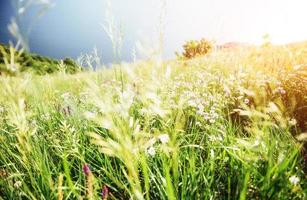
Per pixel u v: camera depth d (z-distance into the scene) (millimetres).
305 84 4465
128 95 1344
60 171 2611
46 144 2908
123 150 1289
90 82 1303
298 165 2156
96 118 1286
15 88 1165
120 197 2395
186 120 3270
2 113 3320
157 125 2598
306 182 1986
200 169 2285
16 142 2916
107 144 1270
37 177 2311
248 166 2025
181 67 6723
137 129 1370
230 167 2453
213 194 2121
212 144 2730
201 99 4012
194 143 2854
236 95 4648
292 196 1852
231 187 2242
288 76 5238
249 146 2172
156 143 2525
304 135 2135
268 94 4090
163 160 2066
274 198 1808
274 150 2266
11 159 2953
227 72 5199
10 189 2361
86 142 3014
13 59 1072
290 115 3162
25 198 2453
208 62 5270
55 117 3609
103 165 2504
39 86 3604
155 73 1433
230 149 2529
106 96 1287
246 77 5508
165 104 1715
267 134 2205
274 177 1929
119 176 2426
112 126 1273
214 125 3201
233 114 3891
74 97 3775
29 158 2189
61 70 3537
